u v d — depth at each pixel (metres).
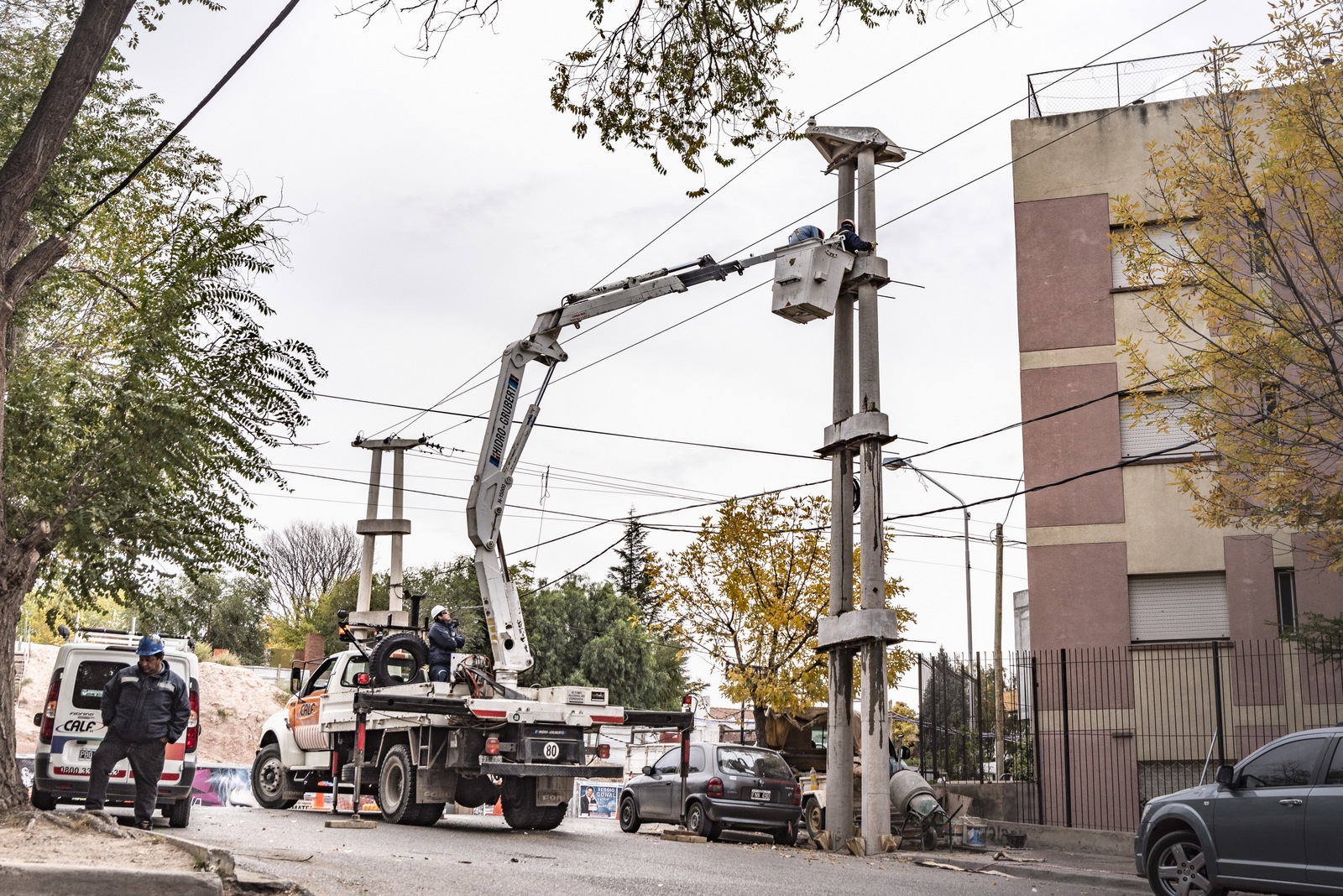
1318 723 20.19
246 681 43.00
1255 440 16.09
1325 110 15.78
